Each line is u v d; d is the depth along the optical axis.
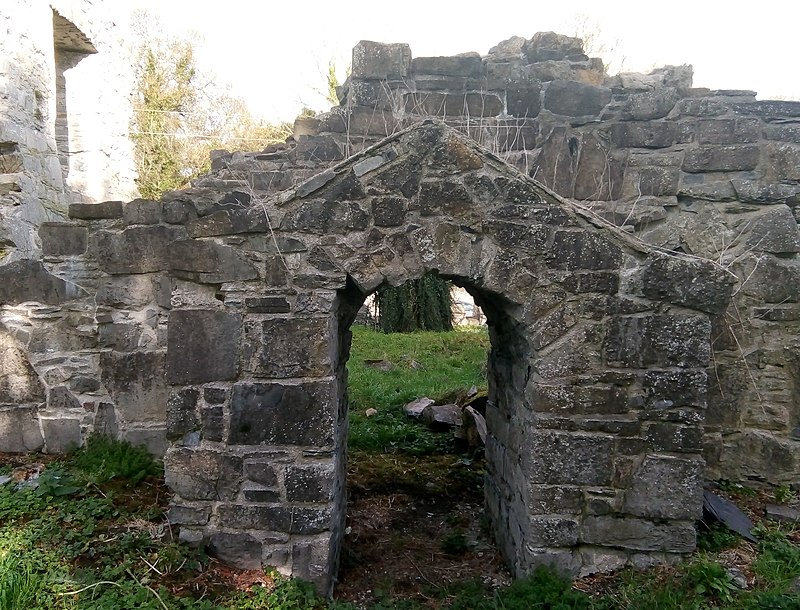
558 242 3.41
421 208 3.40
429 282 15.52
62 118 7.02
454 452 6.49
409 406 7.59
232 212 3.39
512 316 3.61
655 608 3.18
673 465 3.48
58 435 4.75
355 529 4.82
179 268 3.42
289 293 3.42
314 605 3.31
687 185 5.18
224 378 3.44
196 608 3.05
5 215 5.09
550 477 3.50
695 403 3.46
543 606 3.31
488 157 3.40
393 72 5.45
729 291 3.41
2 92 5.09
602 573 3.54
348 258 3.40
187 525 3.49
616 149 5.27
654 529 3.52
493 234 3.42
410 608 3.61
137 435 4.71
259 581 3.38
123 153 7.99
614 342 3.45
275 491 3.46
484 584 3.99
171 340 3.44
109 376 4.71
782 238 5.02
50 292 4.66
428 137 3.38
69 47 7.00
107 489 4.16
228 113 17.30
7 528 3.54
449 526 5.00
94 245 4.61
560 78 5.39
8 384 4.71
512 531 4.05
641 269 3.43
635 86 5.32
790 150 5.02
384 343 12.73
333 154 5.57
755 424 5.07
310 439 3.44
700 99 5.14
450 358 11.31
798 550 3.74
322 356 3.43
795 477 4.96
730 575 3.43
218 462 3.45
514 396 4.07
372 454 6.38
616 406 3.47
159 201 4.56
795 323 5.00
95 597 3.04
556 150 5.32
